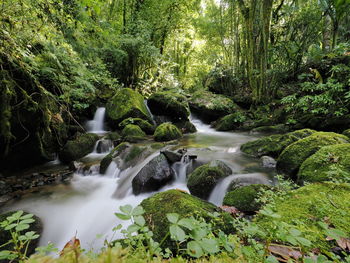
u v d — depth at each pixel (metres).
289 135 5.15
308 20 8.05
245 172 4.00
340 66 6.03
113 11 10.84
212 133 8.60
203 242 0.73
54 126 5.42
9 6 3.41
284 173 3.82
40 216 3.26
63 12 4.81
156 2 12.61
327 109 6.18
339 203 1.74
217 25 13.16
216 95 11.55
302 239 0.85
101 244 2.72
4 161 4.40
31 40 4.14
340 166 2.71
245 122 8.90
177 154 4.49
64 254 0.61
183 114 9.17
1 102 3.64
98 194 4.03
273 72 8.48
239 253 1.09
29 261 0.57
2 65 3.68
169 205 2.21
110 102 8.50
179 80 18.61
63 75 5.22
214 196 3.37
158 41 14.41
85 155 5.88
